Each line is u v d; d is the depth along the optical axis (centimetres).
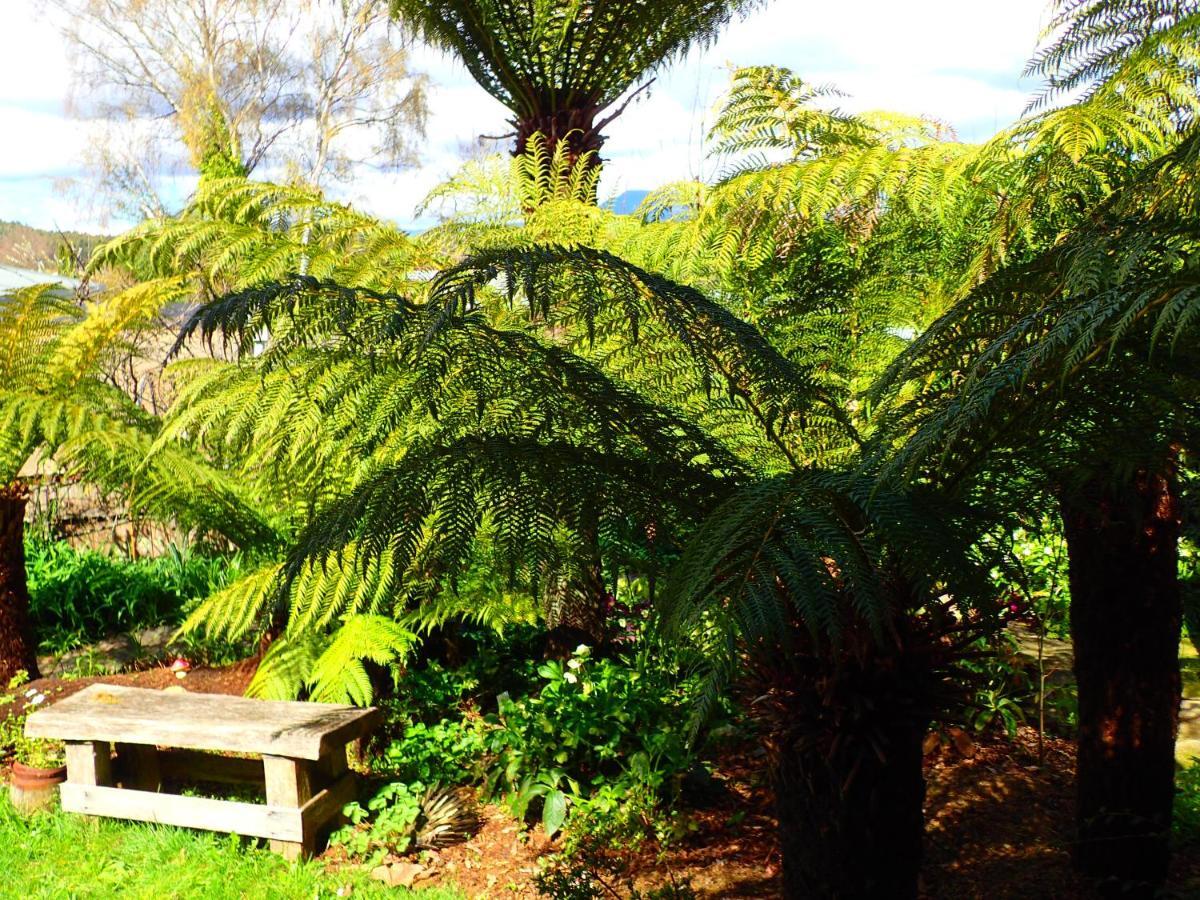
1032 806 334
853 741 206
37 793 365
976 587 184
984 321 220
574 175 482
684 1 588
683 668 402
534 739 363
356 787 359
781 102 332
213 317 213
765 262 313
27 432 431
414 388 242
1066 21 243
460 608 398
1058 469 212
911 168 289
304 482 403
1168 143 252
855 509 198
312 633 416
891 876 213
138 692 380
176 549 653
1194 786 321
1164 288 174
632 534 224
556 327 346
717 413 277
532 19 554
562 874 288
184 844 338
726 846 324
